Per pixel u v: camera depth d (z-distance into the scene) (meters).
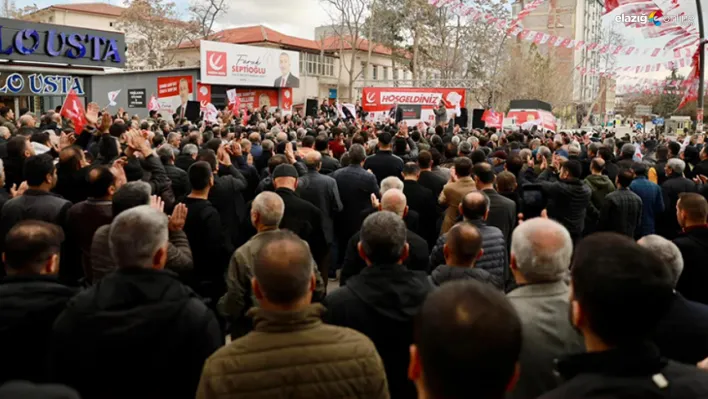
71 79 22.62
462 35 47.31
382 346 2.88
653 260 1.83
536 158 9.09
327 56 56.38
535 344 2.58
